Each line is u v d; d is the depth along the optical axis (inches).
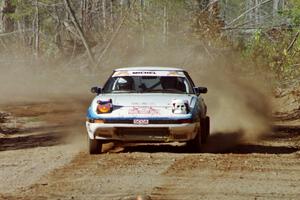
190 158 1071.6
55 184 866.1
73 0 3666.3
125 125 1083.3
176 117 1083.3
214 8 2881.4
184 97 1139.3
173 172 944.9
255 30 2844.5
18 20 3796.8
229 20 3533.5
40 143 1318.9
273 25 2711.6
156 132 1087.6
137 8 3134.8
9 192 820.6
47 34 3708.2
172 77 1204.5
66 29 3518.7
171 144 1242.0
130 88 1189.1
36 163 1042.7
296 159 1075.3
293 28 2330.2
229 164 1015.6
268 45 2492.6
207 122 1257.4
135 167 986.7
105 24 3484.3
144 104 1103.6
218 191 818.8
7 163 1048.8
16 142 1348.4
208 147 1233.4
